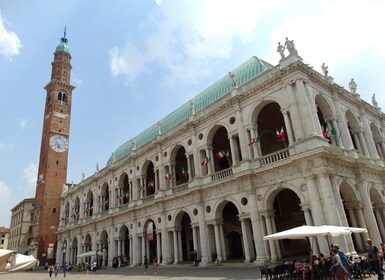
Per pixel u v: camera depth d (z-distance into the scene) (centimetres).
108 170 5647
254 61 3834
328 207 2338
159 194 4250
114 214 5188
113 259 4950
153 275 3030
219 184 3341
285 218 3641
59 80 8738
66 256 6731
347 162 2809
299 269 1889
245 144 3175
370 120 3925
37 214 7694
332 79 3334
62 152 8044
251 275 2230
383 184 3378
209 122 3712
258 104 3153
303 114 2697
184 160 4869
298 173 2623
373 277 1861
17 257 1138
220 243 3278
